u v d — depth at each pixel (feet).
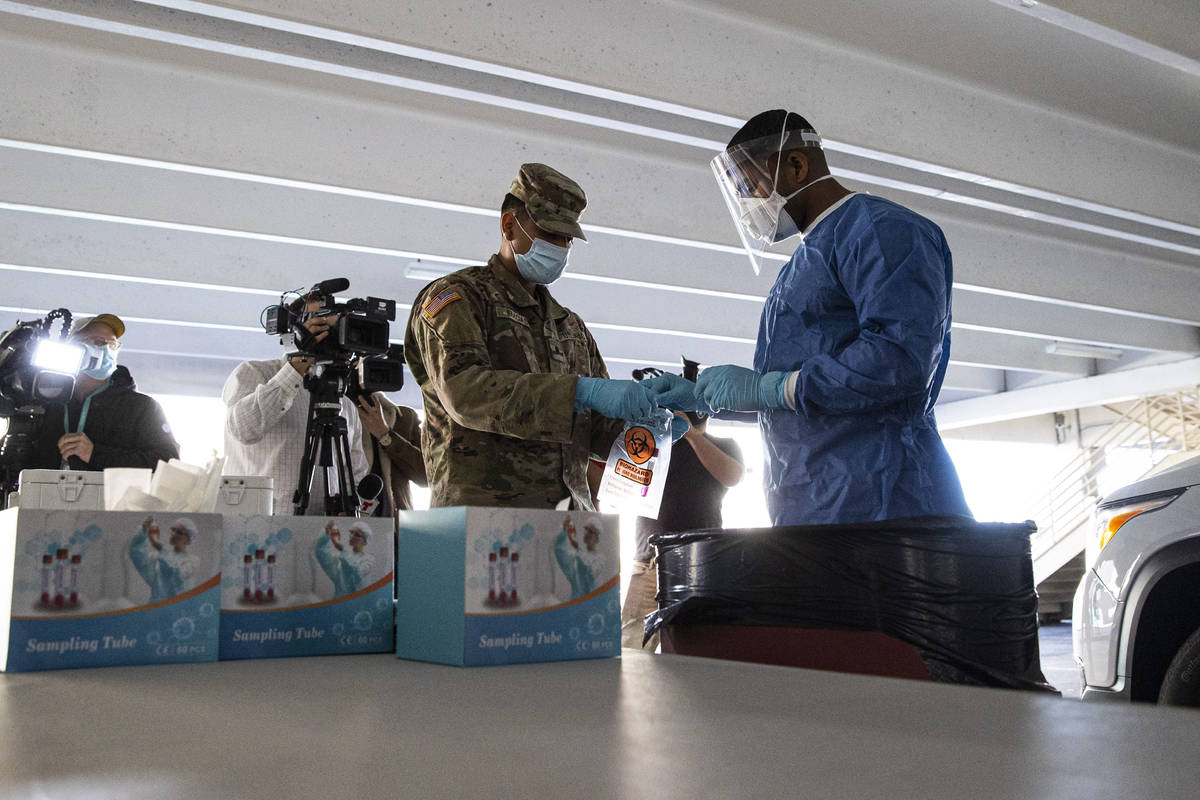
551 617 3.97
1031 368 34.17
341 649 4.28
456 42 12.81
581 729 2.32
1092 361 35.96
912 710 2.60
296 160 15.72
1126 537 7.22
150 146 14.84
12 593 3.61
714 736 2.22
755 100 14.67
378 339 7.39
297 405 9.62
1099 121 18.37
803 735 2.23
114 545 3.83
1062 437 44.37
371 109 16.39
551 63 13.34
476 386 5.67
